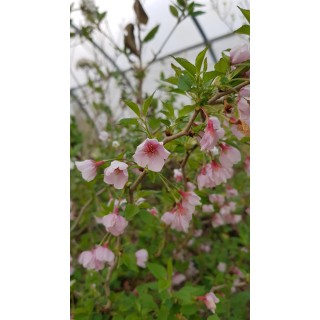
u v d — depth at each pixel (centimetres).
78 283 40
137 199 28
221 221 45
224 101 25
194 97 25
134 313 31
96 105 66
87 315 32
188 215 27
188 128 24
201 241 52
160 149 23
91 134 70
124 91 66
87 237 43
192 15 47
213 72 23
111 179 24
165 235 41
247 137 27
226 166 28
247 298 37
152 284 33
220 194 41
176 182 35
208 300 29
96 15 56
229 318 35
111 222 27
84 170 26
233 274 44
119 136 58
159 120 26
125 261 31
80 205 53
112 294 34
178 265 42
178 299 30
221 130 25
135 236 51
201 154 31
